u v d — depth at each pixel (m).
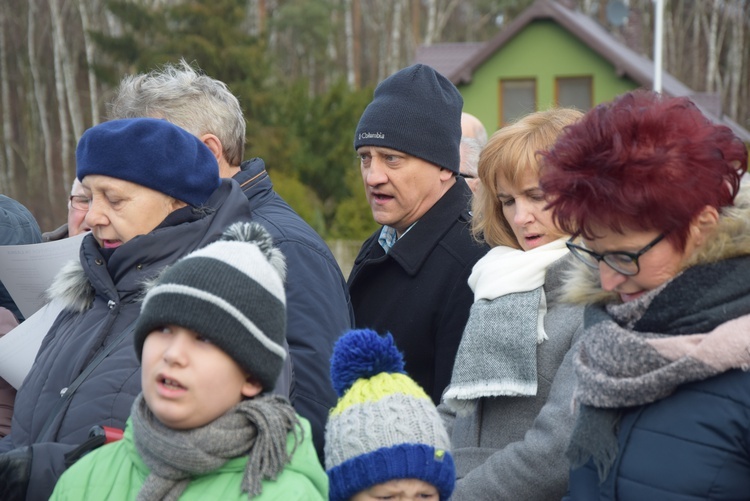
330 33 49.97
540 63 30.48
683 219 2.38
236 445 2.45
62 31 44.53
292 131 29.12
